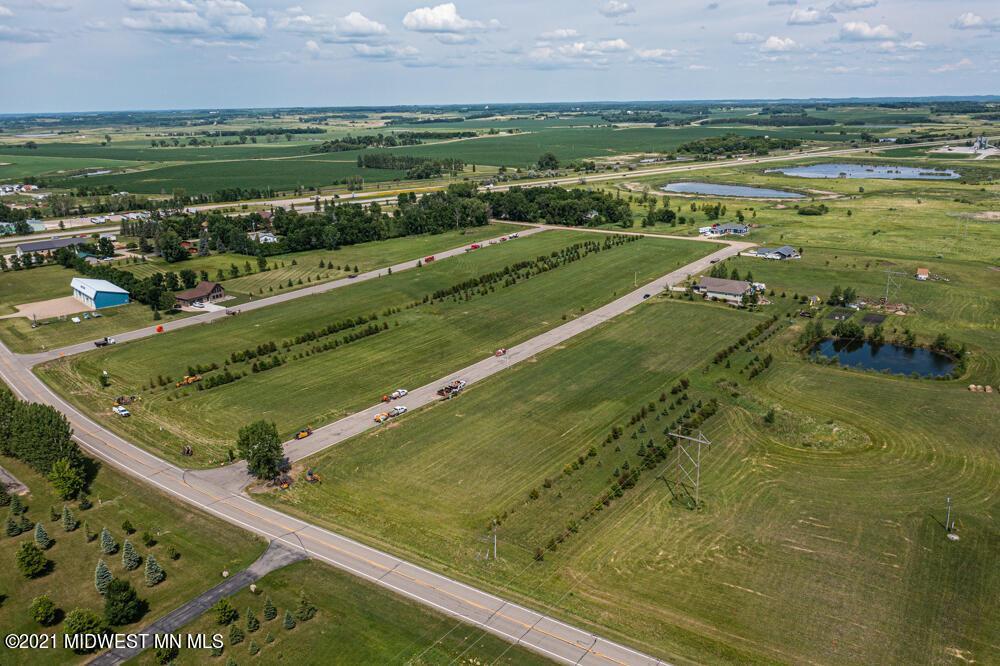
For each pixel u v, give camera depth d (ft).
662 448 302.45
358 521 256.11
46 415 287.89
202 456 307.17
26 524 252.62
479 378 387.34
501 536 245.86
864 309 495.82
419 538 245.24
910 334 437.58
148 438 324.39
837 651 192.95
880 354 423.64
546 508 262.47
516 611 208.85
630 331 460.96
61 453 283.38
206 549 240.12
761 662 189.37
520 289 565.12
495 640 197.06
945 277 567.59
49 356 431.43
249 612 200.03
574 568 228.63
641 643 196.34
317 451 307.58
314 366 410.31
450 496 271.28
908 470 287.48
